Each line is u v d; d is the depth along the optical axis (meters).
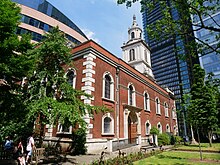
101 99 14.43
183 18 7.38
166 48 80.94
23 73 7.61
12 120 8.04
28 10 34.38
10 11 7.03
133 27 36.78
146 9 8.03
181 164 9.41
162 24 7.78
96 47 15.31
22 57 7.43
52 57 10.32
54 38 10.33
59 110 7.81
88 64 13.94
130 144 16.27
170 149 17.44
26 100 8.78
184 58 8.33
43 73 9.65
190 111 15.47
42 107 7.84
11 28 7.00
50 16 39.81
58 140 13.15
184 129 47.31
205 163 9.81
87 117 12.45
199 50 7.58
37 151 9.01
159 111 26.81
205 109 20.28
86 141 12.04
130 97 19.53
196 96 21.22
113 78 16.78
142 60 32.22
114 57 17.86
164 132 25.73
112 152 12.79
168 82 77.00
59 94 10.16
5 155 9.54
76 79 14.34
